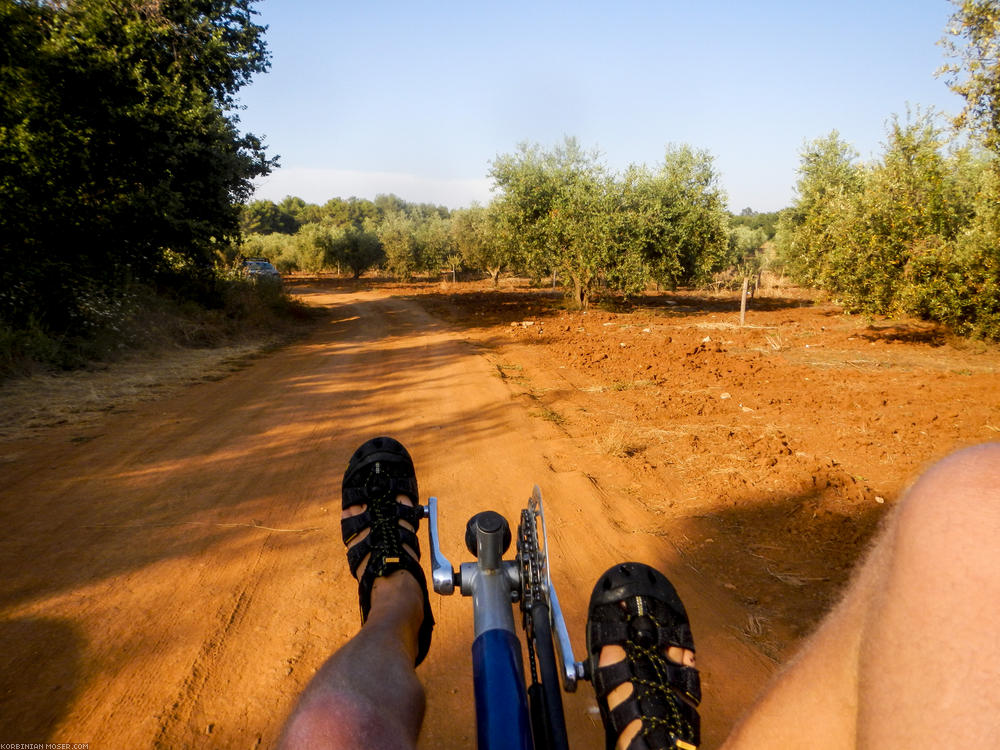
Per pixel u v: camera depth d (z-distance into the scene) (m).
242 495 4.22
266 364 9.84
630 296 27.23
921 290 10.85
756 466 4.77
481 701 0.71
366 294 33.19
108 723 2.14
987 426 5.84
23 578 3.09
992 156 11.00
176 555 3.37
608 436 5.60
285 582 3.12
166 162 12.39
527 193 23.14
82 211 10.53
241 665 2.47
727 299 26.92
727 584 3.12
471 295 30.36
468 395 7.39
